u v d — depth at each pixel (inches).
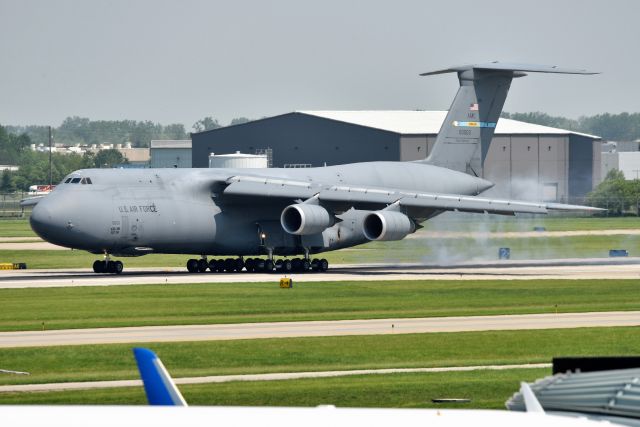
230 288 5521.7
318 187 6638.8
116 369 3201.3
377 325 4188.0
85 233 6038.4
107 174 6274.6
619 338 3821.4
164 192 6382.9
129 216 6161.4
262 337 3846.0
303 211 6427.2
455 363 3304.6
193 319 4347.9
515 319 4379.9
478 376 3046.3
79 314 4483.3
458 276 6358.3
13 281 5895.7
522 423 1083.9
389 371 3161.9
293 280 6028.5
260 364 3287.4
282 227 6609.3
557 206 6589.6
